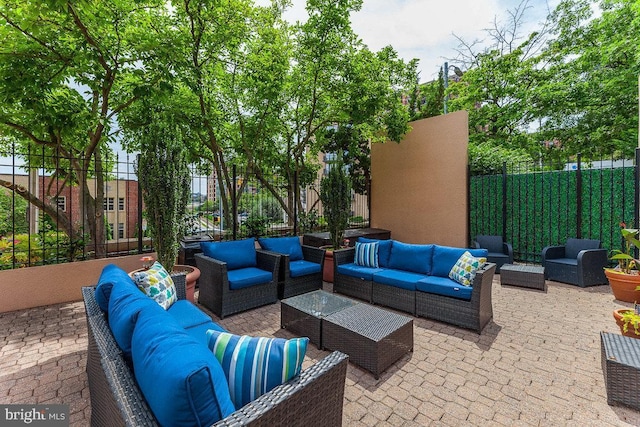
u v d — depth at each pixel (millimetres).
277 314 3834
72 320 3602
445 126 7543
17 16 3967
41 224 5078
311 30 6398
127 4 4781
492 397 2195
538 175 6504
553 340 3098
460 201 7309
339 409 1537
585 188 5910
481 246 6277
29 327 3396
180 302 2871
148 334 1295
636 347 2266
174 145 3840
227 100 7805
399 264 4320
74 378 2428
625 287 4168
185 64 5285
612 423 1919
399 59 7719
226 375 1330
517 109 10562
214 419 1014
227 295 3701
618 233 5484
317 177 9289
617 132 9461
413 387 2316
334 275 4719
